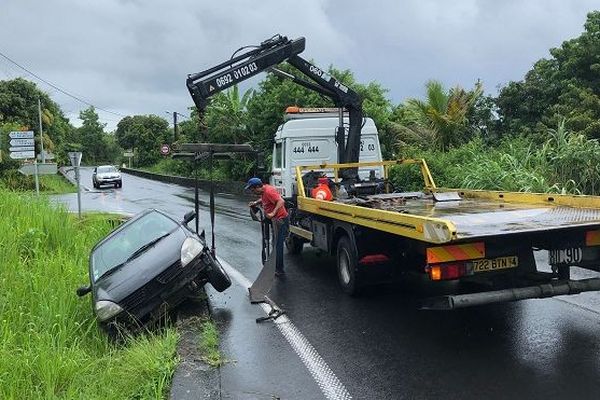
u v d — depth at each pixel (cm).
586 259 514
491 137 1786
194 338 560
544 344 517
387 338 556
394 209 684
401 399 419
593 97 1392
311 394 436
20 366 458
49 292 651
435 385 440
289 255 1052
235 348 546
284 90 2317
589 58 1568
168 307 632
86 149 9831
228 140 2877
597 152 1138
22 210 1059
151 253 674
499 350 508
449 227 449
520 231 471
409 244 612
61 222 1004
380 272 691
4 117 3756
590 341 519
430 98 1809
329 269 909
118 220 1259
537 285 496
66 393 424
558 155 1191
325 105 2297
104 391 423
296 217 978
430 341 542
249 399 429
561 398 407
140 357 488
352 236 695
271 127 2391
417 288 754
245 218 1636
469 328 575
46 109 4091
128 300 611
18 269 748
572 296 672
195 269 653
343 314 645
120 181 3338
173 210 1895
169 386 442
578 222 504
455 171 1377
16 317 591
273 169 1185
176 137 4988
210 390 435
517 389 425
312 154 1100
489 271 491
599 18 1587
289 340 564
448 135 1770
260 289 746
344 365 492
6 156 2325
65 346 530
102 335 597
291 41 1040
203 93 968
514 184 1192
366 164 966
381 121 2009
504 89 1791
